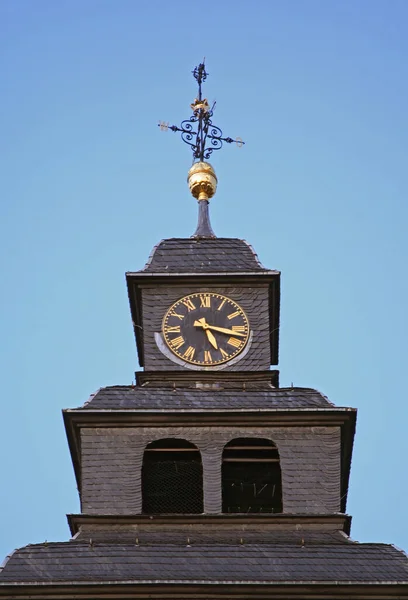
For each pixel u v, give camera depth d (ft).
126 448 248.11
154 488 252.01
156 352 261.03
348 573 229.86
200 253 270.67
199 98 293.43
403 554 234.58
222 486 252.83
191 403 252.01
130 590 225.56
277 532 241.76
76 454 254.27
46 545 233.35
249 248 272.10
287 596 226.38
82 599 225.76
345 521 243.40
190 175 285.64
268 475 252.62
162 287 265.75
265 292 265.75
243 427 249.75
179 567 230.07
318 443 249.55
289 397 253.44
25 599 225.56
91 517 241.35
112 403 251.39
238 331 262.67
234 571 229.45
